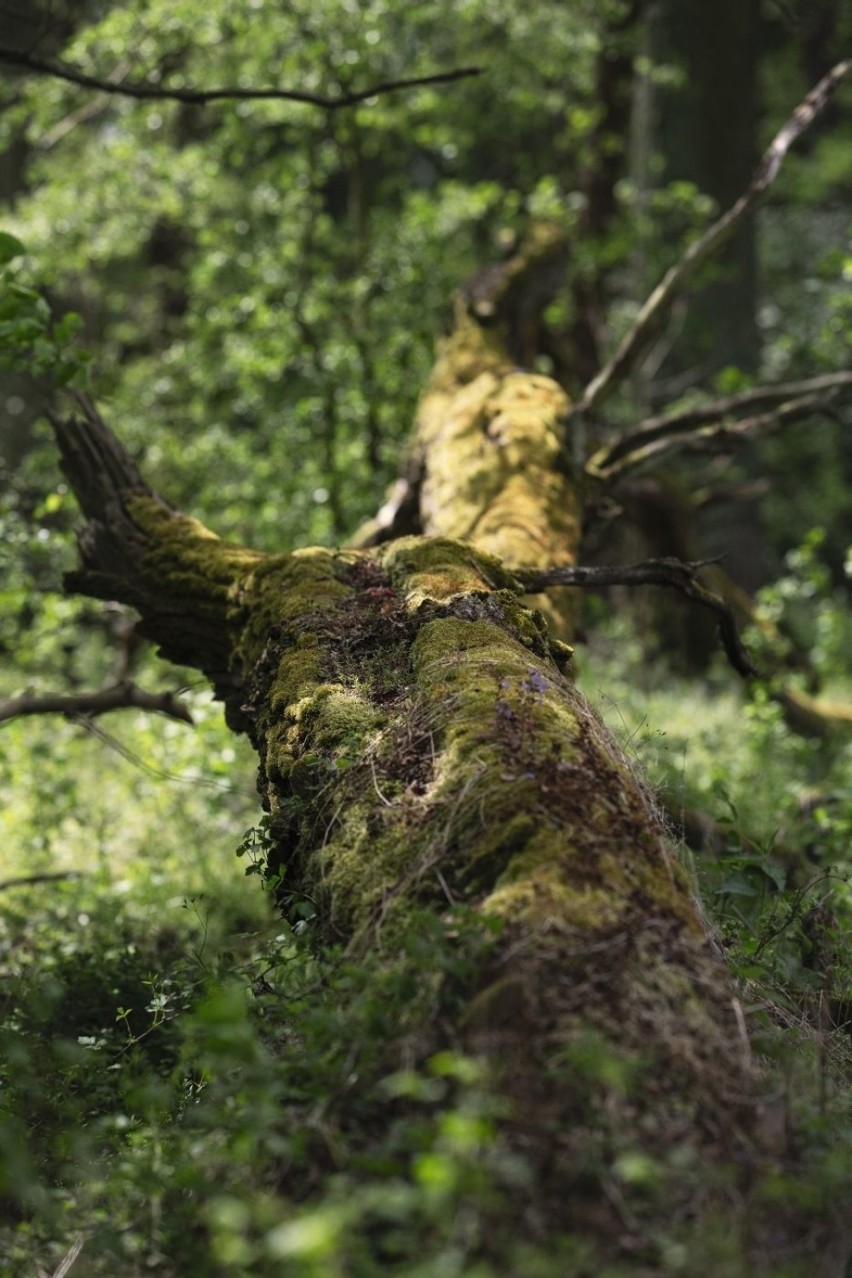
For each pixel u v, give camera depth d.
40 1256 3.09
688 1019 2.96
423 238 12.09
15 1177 3.12
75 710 7.05
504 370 8.57
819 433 19.78
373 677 4.35
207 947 6.25
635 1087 2.78
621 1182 2.65
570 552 6.82
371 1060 2.99
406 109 12.88
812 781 10.14
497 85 13.97
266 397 12.10
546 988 2.92
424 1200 2.47
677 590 6.09
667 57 17.28
